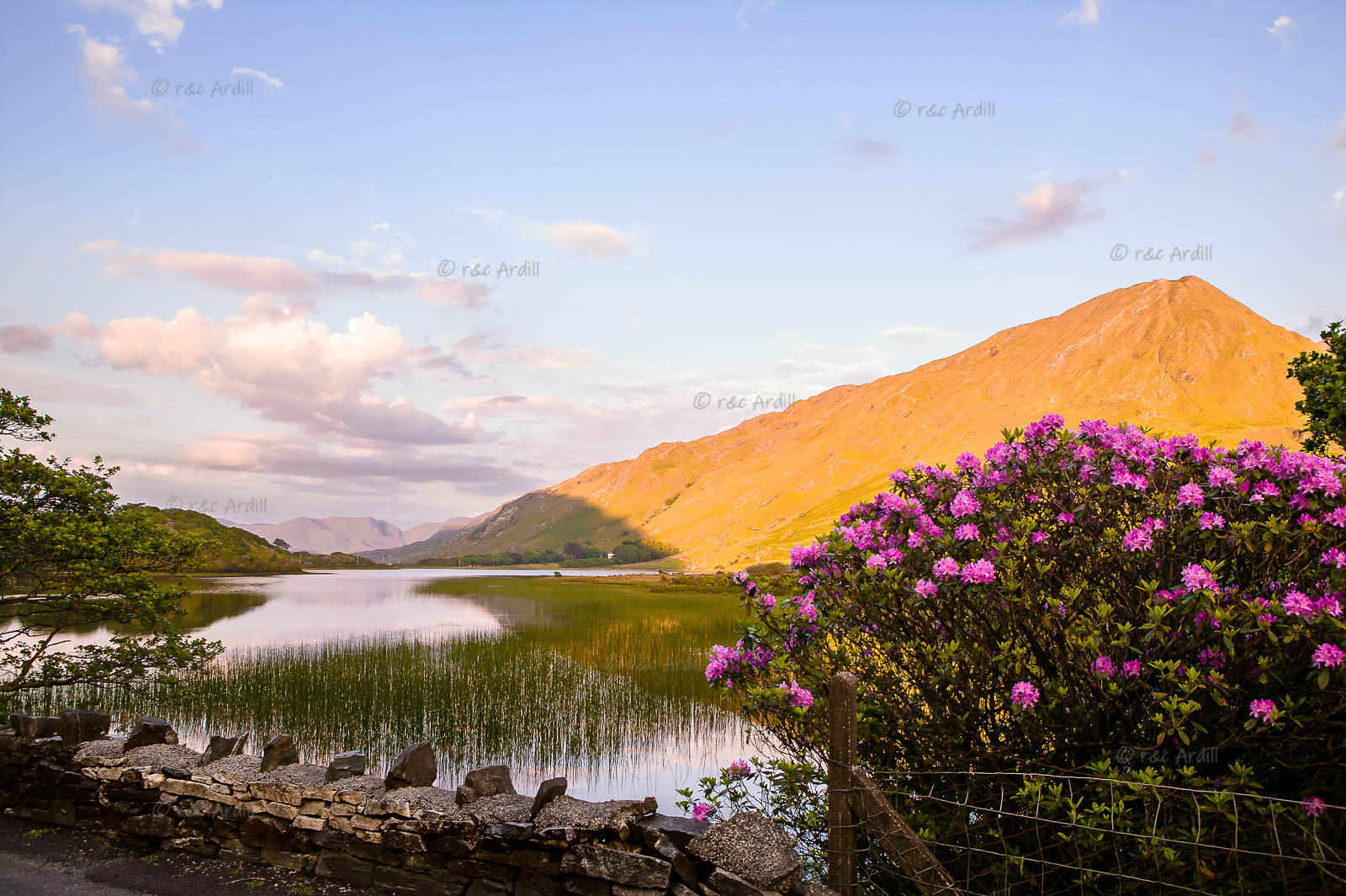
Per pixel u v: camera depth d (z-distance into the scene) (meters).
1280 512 4.85
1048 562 5.49
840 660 6.18
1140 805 4.83
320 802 6.13
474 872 5.54
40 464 12.91
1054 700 5.12
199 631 36.25
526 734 15.43
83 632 27.17
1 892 5.63
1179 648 4.82
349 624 39.91
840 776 4.87
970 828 5.31
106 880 5.89
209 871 6.08
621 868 5.09
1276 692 4.63
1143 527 5.13
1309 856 4.20
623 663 24.08
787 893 4.75
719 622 36.16
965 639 5.61
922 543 5.71
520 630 33.59
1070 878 5.03
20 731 7.46
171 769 6.72
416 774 6.13
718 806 6.37
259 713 16.44
